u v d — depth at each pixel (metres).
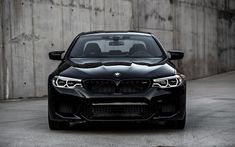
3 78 12.84
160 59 7.64
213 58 23.95
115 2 17.20
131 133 6.97
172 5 20.64
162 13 19.98
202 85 18.31
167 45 20.25
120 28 17.48
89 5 15.89
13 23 13.10
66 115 6.85
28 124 8.09
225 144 6.12
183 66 21.17
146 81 6.76
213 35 24.02
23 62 13.36
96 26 16.23
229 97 13.25
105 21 16.69
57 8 14.54
